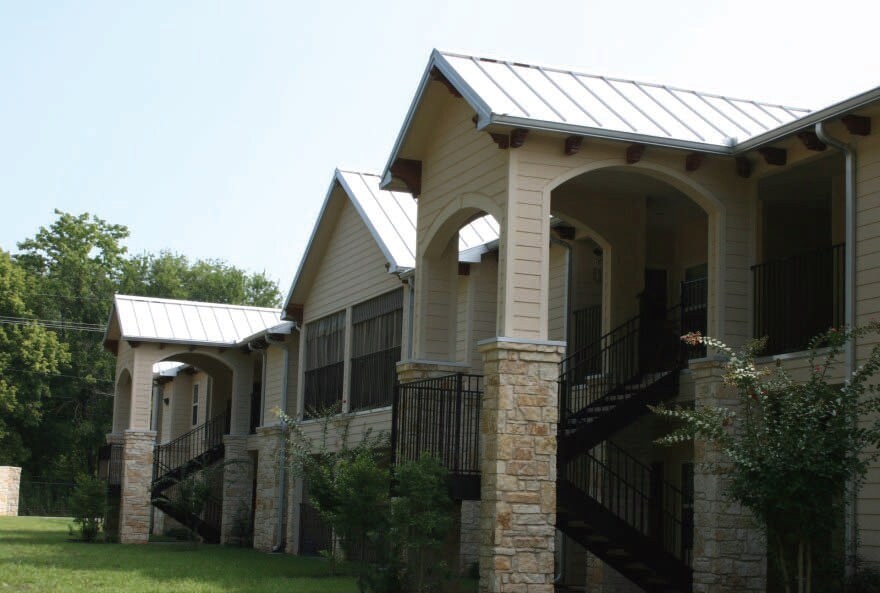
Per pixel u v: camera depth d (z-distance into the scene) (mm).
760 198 18578
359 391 27516
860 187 14766
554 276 23281
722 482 15820
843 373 14750
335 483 21828
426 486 16375
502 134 15953
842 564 13484
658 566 17281
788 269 17578
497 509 15195
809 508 12492
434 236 18734
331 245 30031
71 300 64125
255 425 36406
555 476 15492
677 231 22000
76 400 62219
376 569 17266
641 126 16375
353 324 28297
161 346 34906
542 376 15602
